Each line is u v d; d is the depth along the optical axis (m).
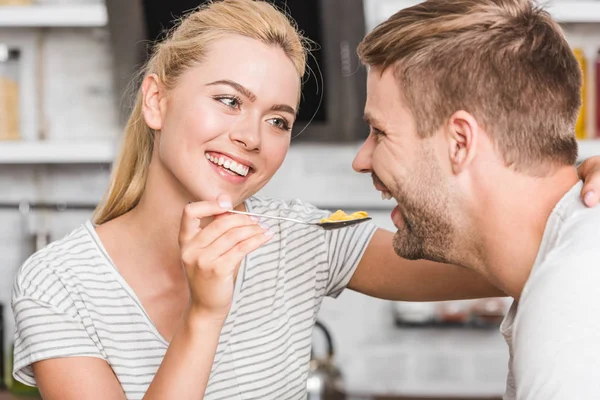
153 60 1.52
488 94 1.09
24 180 3.34
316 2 2.84
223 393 1.47
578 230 1.01
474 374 3.22
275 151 1.43
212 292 1.21
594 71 2.95
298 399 1.58
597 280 0.94
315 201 3.29
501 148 1.09
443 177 1.13
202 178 1.40
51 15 2.95
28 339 1.37
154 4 2.88
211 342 1.24
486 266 1.15
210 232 1.22
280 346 1.54
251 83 1.37
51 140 3.29
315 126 3.05
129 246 1.47
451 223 1.15
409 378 3.25
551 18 1.15
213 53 1.39
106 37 3.28
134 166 1.55
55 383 1.36
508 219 1.10
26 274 1.42
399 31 1.15
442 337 3.24
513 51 1.10
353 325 3.27
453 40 1.12
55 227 3.34
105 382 1.36
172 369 1.23
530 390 0.92
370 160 1.24
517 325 0.99
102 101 3.29
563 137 1.10
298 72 1.46
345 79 2.95
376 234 1.66
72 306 1.38
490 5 1.13
